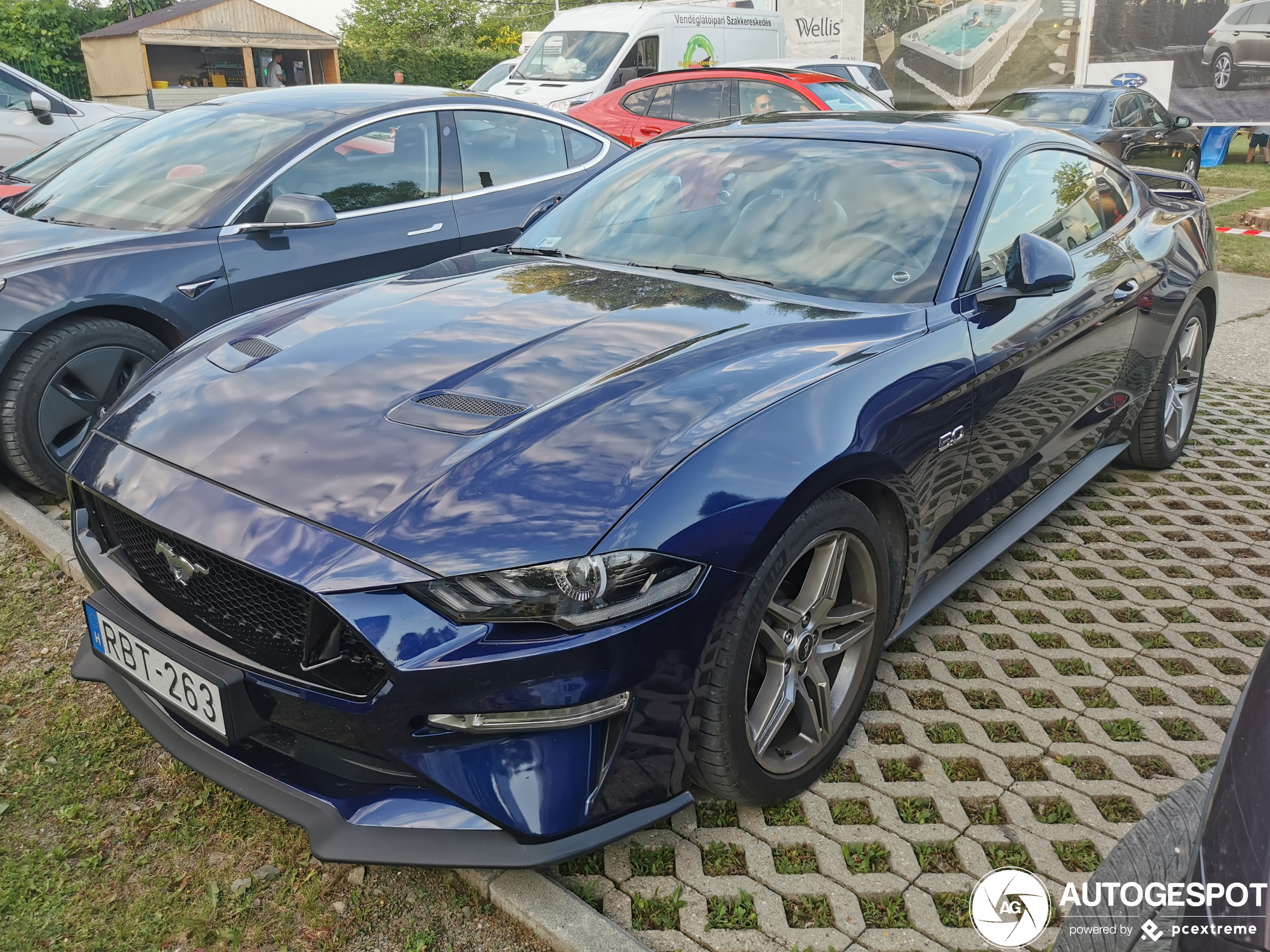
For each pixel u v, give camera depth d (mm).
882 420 2412
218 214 4262
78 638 3098
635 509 1936
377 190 4797
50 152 6047
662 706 1983
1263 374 6191
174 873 2211
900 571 2689
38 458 3855
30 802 2418
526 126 5516
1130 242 3965
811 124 3615
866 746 2664
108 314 3963
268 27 33125
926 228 2994
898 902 2148
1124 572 3664
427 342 2535
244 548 1933
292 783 2027
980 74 16828
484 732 1871
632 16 13500
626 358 2406
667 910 2094
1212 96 15875
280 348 2596
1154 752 2664
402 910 2109
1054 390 3295
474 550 1856
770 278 2959
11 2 32188
